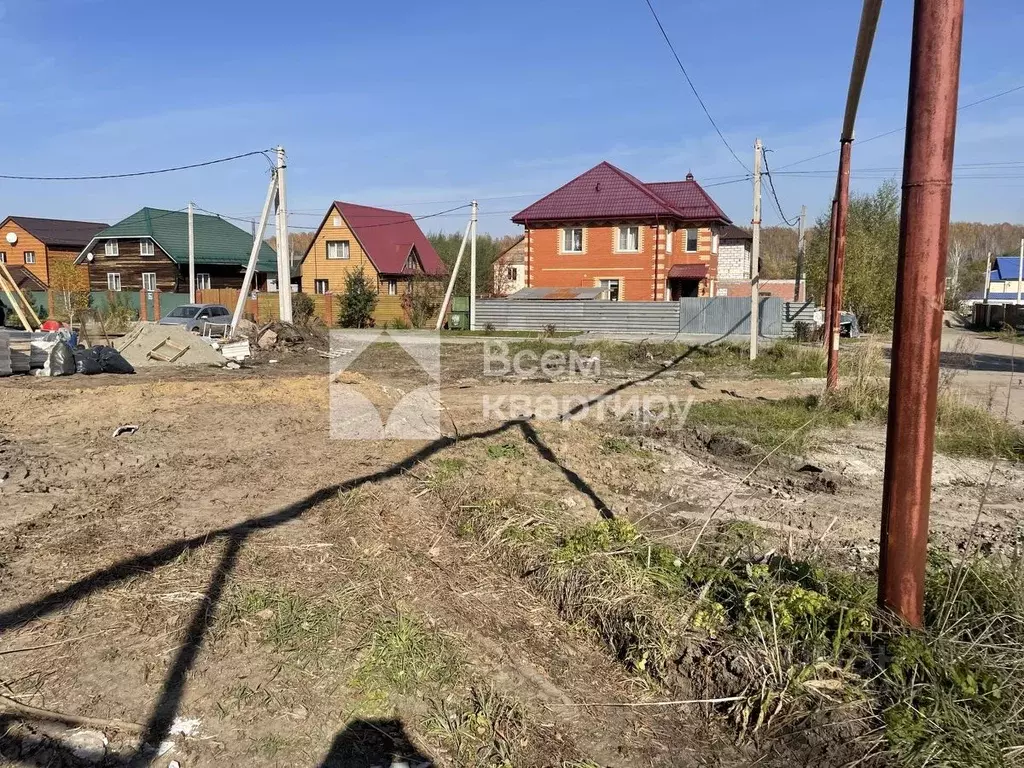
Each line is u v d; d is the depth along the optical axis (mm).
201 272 38844
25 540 4562
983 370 16500
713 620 3477
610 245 32719
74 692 3008
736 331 27953
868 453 8102
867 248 27219
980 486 6793
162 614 3637
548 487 5980
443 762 2729
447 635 3584
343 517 5094
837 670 3012
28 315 20188
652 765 2781
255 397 10086
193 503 5398
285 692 3070
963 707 2770
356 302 33906
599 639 3691
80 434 7805
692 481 6711
